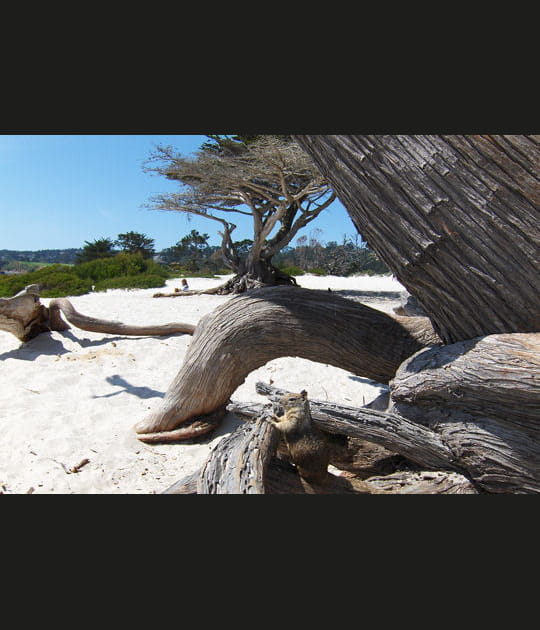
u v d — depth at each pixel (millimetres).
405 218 3137
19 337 9875
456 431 3230
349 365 4590
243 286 19891
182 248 55719
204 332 5477
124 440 5773
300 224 20219
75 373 8141
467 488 3268
